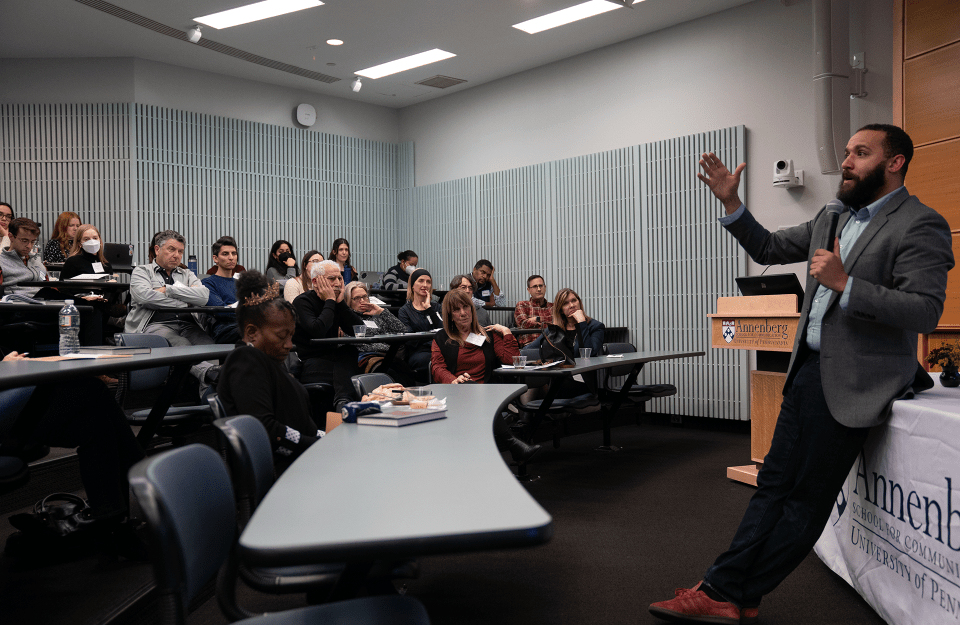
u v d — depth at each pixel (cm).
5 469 221
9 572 260
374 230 983
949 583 194
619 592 274
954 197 477
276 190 902
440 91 931
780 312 402
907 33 504
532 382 468
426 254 969
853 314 206
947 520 195
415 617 136
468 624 246
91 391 266
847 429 220
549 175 832
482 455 163
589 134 800
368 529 106
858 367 217
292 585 160
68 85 804
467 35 743
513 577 293
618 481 464
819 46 569
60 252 680
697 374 712
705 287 704
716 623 233
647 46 749
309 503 122
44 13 682
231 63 825
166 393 329
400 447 175
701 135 702
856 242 224
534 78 852
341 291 510
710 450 580
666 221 732
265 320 239
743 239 264
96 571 261
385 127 999
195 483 128
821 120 571
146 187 810
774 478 238
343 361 484
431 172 970
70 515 278
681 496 423
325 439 190
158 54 796
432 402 249
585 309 801
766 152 663
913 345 224
